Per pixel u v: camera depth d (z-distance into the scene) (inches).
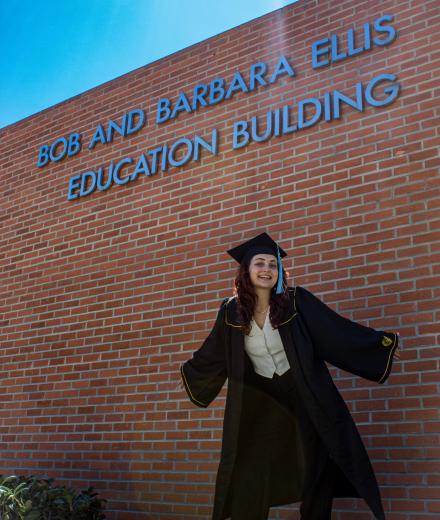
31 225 309.7
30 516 197.0
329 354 157.9
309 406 152.8
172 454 225.3
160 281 252.1
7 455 271.1
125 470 234.8
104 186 286.2
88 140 302.5
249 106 249.6
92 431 249.3
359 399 189.9
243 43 260.4
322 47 236.2
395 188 203.3
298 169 227.3
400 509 174.6
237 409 158.7
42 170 316.5
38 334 283.9
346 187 213.8
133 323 253.6
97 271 273.9
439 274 187.6
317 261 212.2
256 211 233.8
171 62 282.8
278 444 161.3
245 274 164.7
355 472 147.3
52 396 267.4
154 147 275.4
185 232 251.6
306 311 160.9
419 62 210.5
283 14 251.3
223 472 156.2
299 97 235.9
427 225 194.1
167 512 219.9
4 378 287.7
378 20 224.1
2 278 310.3
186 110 269.4
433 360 181.5
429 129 202.1
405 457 177.9
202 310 236.5
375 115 214.7
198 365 171.6
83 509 212.7
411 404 181.3
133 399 242.5
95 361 259.3
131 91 294.0
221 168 249.3
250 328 162.1
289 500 159.5
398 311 191.5
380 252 200.2
